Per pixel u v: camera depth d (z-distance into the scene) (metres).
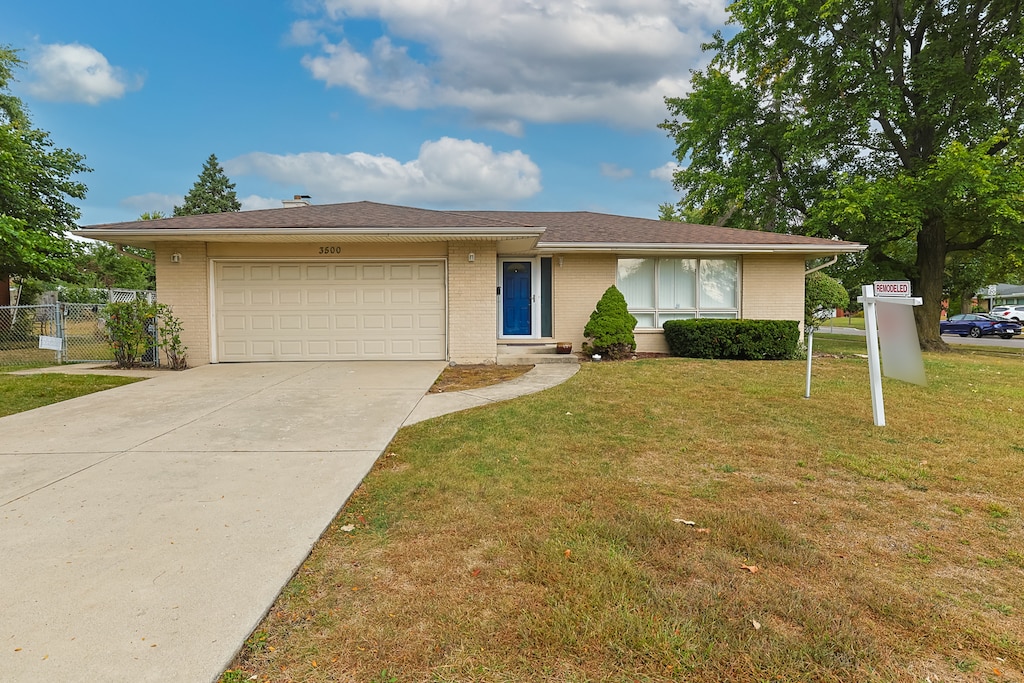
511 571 2.62
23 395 7.33
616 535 3.02
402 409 6.38
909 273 17.44
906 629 2.21
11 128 16.41
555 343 12.09
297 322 10.67
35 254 14.17
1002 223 14.64
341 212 11.15
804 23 16.56
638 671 1.93
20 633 2.09
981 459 4.55
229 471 4.12
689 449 4.80
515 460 4.43
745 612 2.30
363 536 3.05
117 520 3.19
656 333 12.91
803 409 6.43
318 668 1.94
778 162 19.94
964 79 15.20
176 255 10.28
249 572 2.59
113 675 1.86
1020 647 2.10
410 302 10.73
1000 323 25.28
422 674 1.91
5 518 3.20
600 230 13.16
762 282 13.00
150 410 6.32
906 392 7.58
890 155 18.05
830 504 3.58
